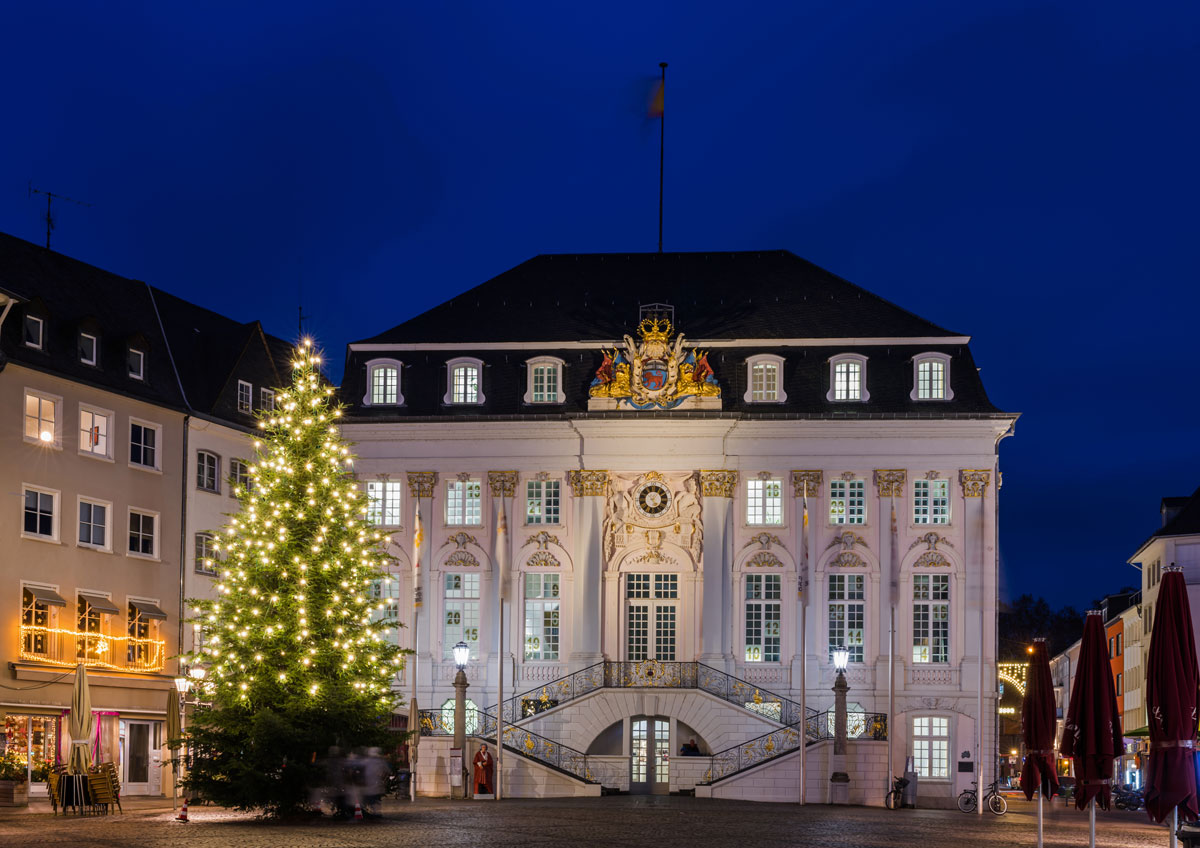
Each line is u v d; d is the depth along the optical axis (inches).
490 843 1128.2
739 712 2174.0
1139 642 4180.6
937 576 2283.5
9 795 1638.8
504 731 2175.2
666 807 1736.0
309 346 1624.0
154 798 1967.3
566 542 2324.1
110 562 2028.8
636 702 2204.7
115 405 2063.2
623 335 2404.0
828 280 2463.1
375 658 1537.9
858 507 2299.5
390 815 1498.5
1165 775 892.0
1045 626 5969.5
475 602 2332.7
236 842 1119.6
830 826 1419.8
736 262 2516.0
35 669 1866.4
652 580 2306.8
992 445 2289.6
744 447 2314.2
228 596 1509.6
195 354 2297.0
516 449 2346.2
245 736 1435.8
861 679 2260.1
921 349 2343.8
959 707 2241.6
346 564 1537.9
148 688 2050.9
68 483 1969.7
